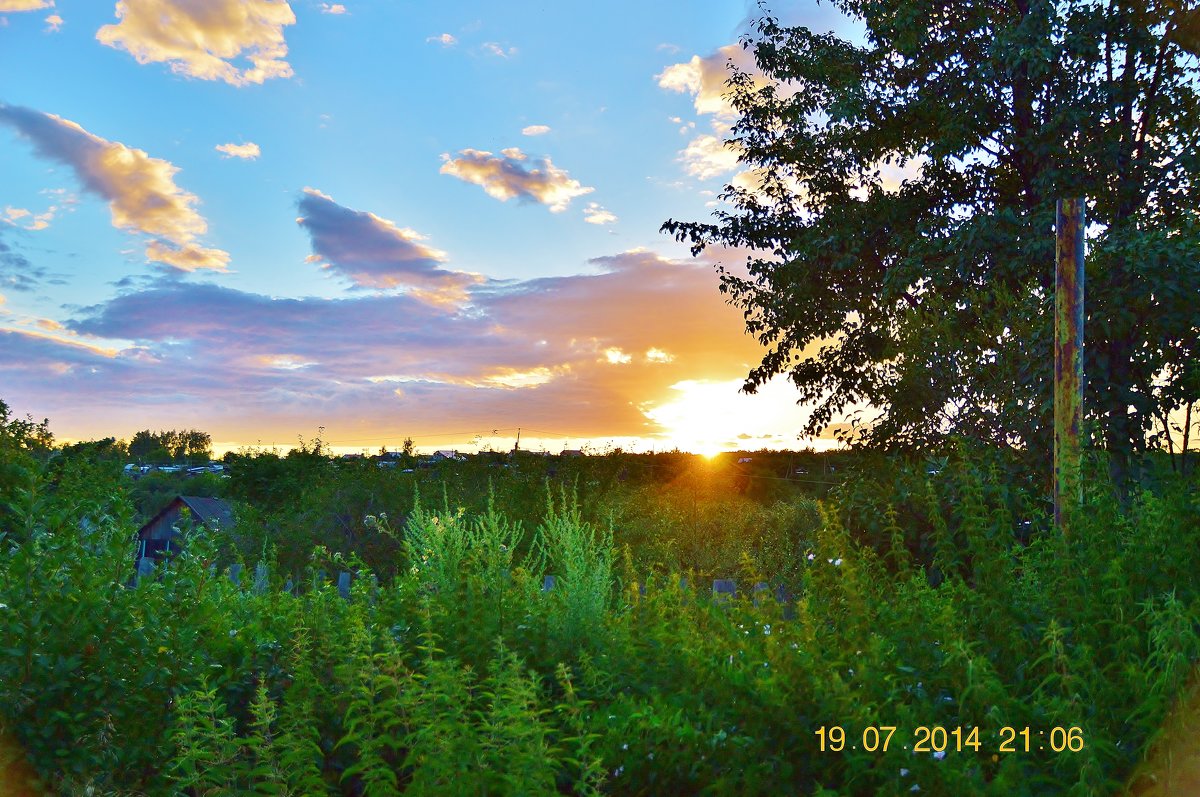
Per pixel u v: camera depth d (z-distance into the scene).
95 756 3.65
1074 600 3.80
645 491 14.57
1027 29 10.05
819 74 13.19
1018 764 2.72
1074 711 2.91
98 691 3.67
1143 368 8.21
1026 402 8.02
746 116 14.16
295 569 11.72
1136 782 2.83
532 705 3.72
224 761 3.15
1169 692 2.78
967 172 12.23
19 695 3.58
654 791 3.06
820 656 3.54
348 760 3.75
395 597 5.54
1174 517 4.31
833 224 12.69
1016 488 6.95
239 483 18.11
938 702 3.30
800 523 11.62
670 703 3.48
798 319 12.91
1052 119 10.13
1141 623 3.62
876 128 12.29
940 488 7.18
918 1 11.14
